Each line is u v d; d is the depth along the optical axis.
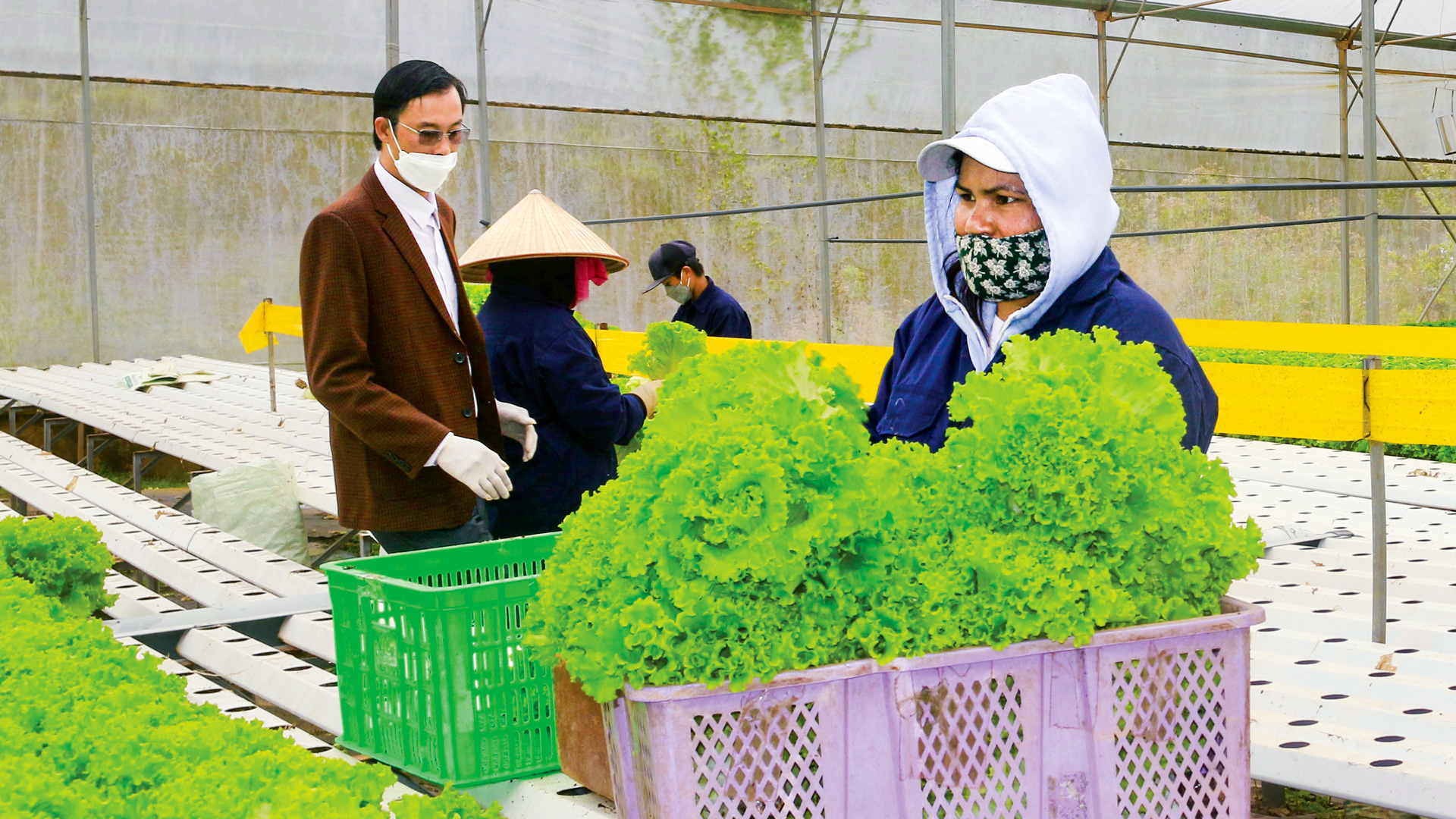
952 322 2.15
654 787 1.27
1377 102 22.81
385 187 2.86
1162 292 22.05
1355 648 2.76
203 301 15.69
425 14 16.44
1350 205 23.36
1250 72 21.56
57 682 1.76
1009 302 2.00
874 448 1.49
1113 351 1.49
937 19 19.08
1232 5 19.92
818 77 16.61
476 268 3.54
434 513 2.87
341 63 16.11
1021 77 19.77
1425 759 1.98
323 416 8.79
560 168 17.81
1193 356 1.85
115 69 15.09
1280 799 2.74
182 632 3.38
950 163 2.06
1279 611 3.26
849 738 1.29
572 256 3.37
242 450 7.39
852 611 1.30
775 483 1.27
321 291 2.73
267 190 15.93
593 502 1.55
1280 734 2.17
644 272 18.69
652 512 1.32
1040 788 1.33
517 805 1.91
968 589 1.35
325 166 16.19
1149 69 20.80
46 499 6.46
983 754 1.33
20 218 14.77
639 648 1.30
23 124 14.73
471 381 2.95
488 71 16.94
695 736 1.26
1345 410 2.90
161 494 10.81
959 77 19.38
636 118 18.31
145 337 15.41
